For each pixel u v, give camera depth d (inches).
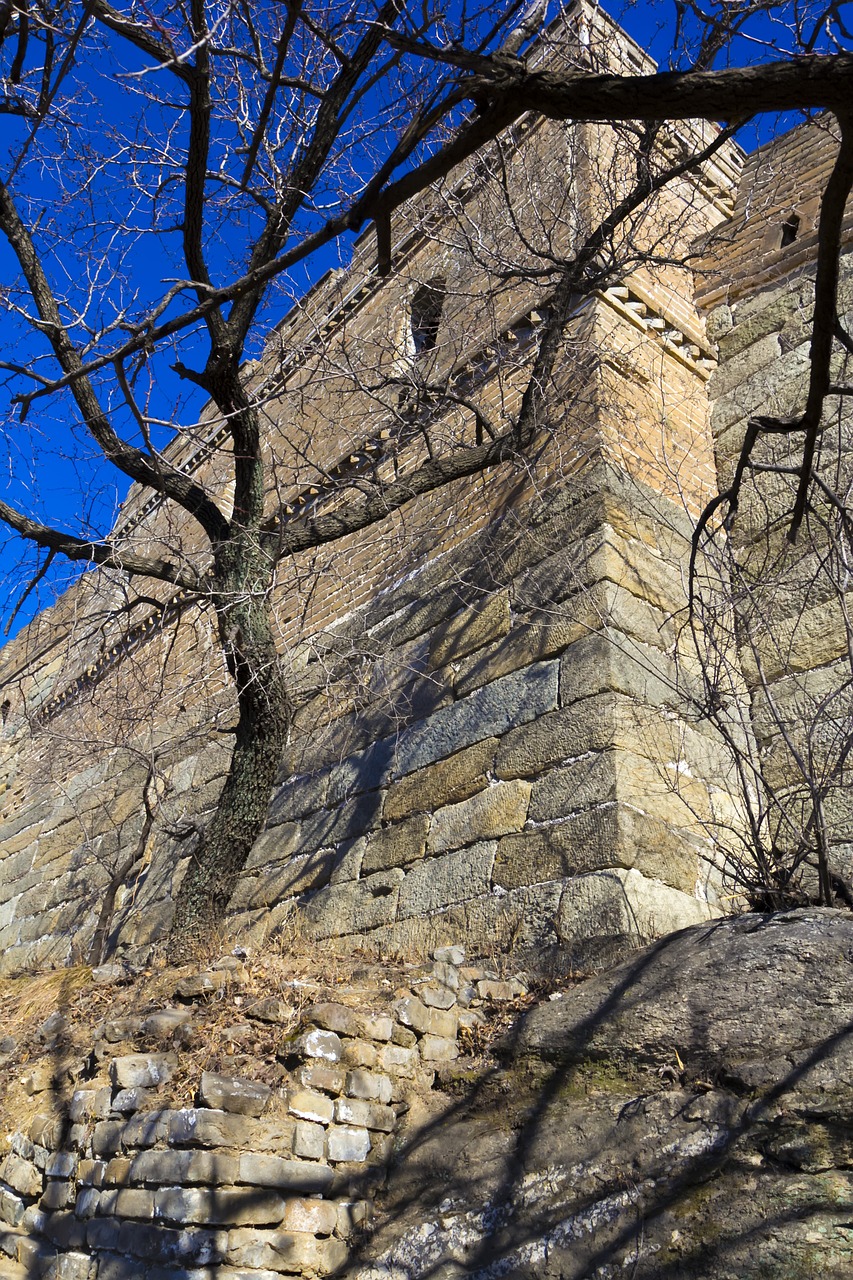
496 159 361.4
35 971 309.3
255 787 276.1
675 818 228.2
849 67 97.3
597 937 205.9
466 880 245.3
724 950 174.6
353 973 208.7
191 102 234.8
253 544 276.8
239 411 253.4
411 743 289.9
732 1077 151.5
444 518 328.2
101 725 438.6
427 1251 156.4
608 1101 162.7
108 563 264.5
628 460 277.7
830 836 230.5
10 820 602.9
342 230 133.8
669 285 334.6
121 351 196.9
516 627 271.3
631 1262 136.2
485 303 333.4
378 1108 177.2
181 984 199.0
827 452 277.6
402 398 362.6
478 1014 201.8
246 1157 156.2
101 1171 164.4
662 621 255.8
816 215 325.1
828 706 240.8
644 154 271.9
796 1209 129.0
